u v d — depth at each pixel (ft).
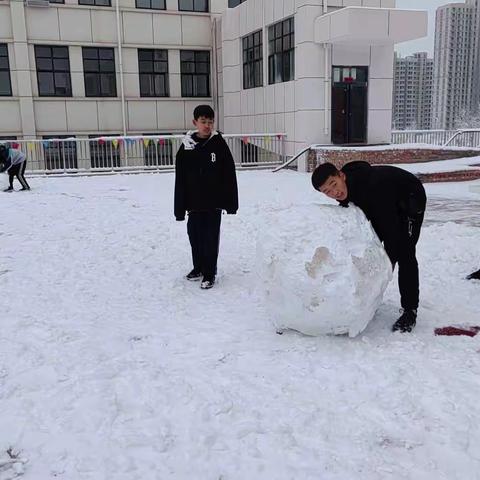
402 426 9.10
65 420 9.53
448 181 47.19
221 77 77.05
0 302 16.15
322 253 11.80
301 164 59.36
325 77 58.59
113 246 23.66
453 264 19.01
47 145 66.59
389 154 54.34
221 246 23.15
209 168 16.94
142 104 76.48
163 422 9.42
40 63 72.08
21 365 11.75
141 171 63.82
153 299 16.51
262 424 9.27
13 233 26.58
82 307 15.71
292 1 59.06
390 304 15.16
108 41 73.72
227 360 11.84
